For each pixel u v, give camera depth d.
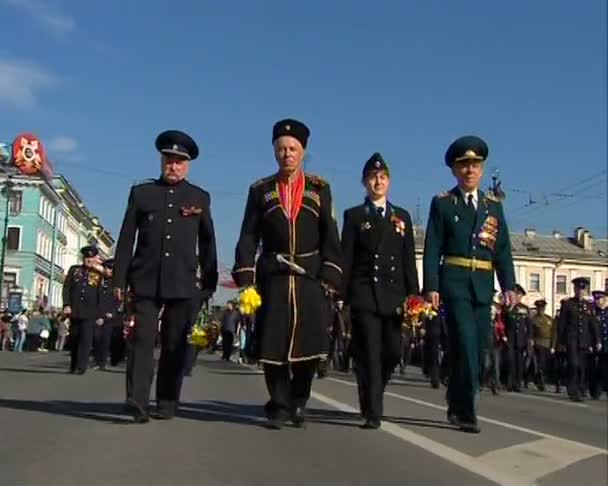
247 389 11.94
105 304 15.15
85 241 103.06
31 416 7.65
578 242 84.38
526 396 16.22
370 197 7.70
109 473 5.47
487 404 12.87
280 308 6.91
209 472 5.60
